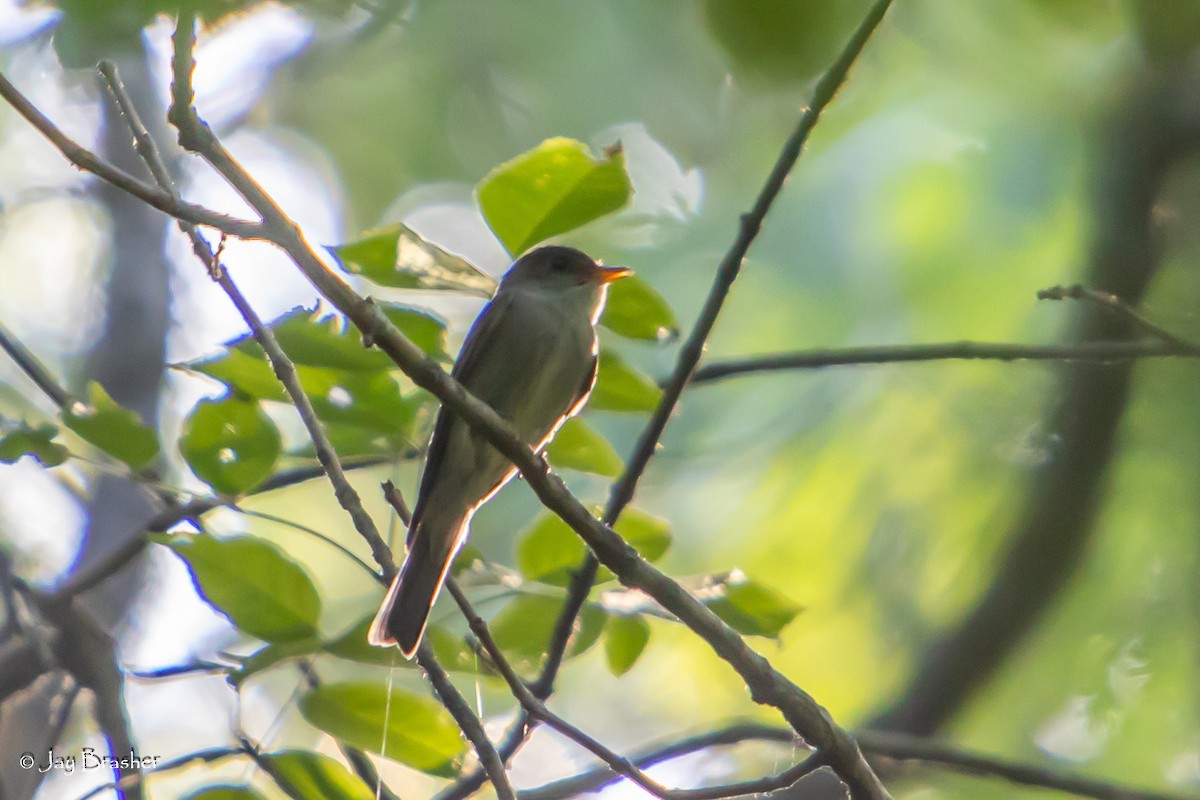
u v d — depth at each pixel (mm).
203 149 5129
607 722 12648
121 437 6082
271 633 5730
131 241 10828
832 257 12406
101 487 9383
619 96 11516
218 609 5711
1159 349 7371
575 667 12977
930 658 11320
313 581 5738
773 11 4168
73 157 4875
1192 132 11203
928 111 12195
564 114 11898
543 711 5773
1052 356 7379
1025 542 11180
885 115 12359
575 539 6527
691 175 12633
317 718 5746
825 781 8578
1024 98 11852
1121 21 5562
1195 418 10727
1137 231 11273
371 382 6238
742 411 12484
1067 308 11516
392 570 5859
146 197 4988
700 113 11648
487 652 6172
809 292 12438
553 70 11312
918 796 10625
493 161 12805
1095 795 7430
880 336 12141
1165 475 10875
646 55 10664
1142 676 10633
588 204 6168
